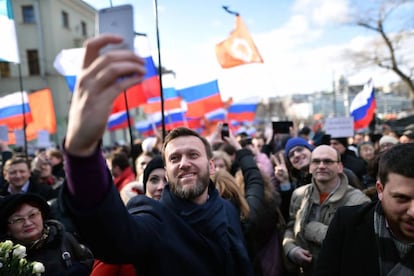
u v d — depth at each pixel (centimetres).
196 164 171
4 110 775
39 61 2494
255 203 247
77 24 2795
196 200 174
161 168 243
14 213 205
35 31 2486
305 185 319
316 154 263
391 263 139
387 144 458
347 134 491
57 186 422
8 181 388
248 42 588
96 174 98
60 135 2486
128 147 741
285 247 265
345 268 152
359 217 155
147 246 140
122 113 962
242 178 290
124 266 177
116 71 77
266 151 567
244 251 176
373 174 327
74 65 503
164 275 145
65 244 220
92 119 82
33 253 206
